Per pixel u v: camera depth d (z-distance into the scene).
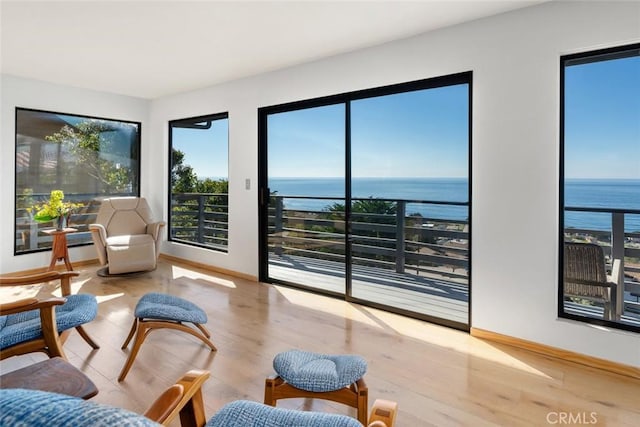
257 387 2.29
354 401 1.82
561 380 2.39
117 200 5.23
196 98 5.30
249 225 4.74
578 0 2.54
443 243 3.32
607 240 2.72
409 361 2.63
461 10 2.81
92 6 2.78
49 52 3.79
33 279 2.50
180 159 5.78
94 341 2.90
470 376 2.44
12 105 4.66
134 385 2.29
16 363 2.59
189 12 2.88
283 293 4.18
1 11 2.86
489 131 2.92
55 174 5.14
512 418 2.01
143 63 4.13
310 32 3.26
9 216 4.70
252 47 3.62
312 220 4.18
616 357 2.47
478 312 3.03
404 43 3.38
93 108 5.38
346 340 2.97
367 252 3.77
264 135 4.60
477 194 2.99
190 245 5.62
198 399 1.27
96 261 5.57
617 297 2.73
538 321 2.75
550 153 2.67
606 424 1.96
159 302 2.78
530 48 2.73
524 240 2.80
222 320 3.37
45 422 0.59
